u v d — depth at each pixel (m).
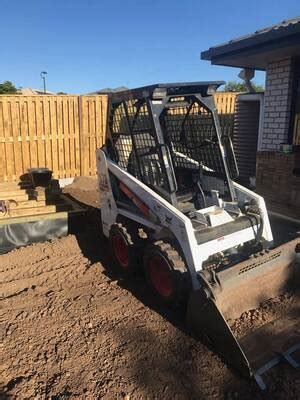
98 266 5.71
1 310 4.59
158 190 4.79
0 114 9.91
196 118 5.27
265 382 3.35
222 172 5.02
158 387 3.37
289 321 4.11
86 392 3.31
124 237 5.23
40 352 3.84
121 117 5.32
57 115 10.62
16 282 5.27
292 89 6.99
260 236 4.77
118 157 5.48
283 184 6.61
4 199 7.47
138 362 3.68
